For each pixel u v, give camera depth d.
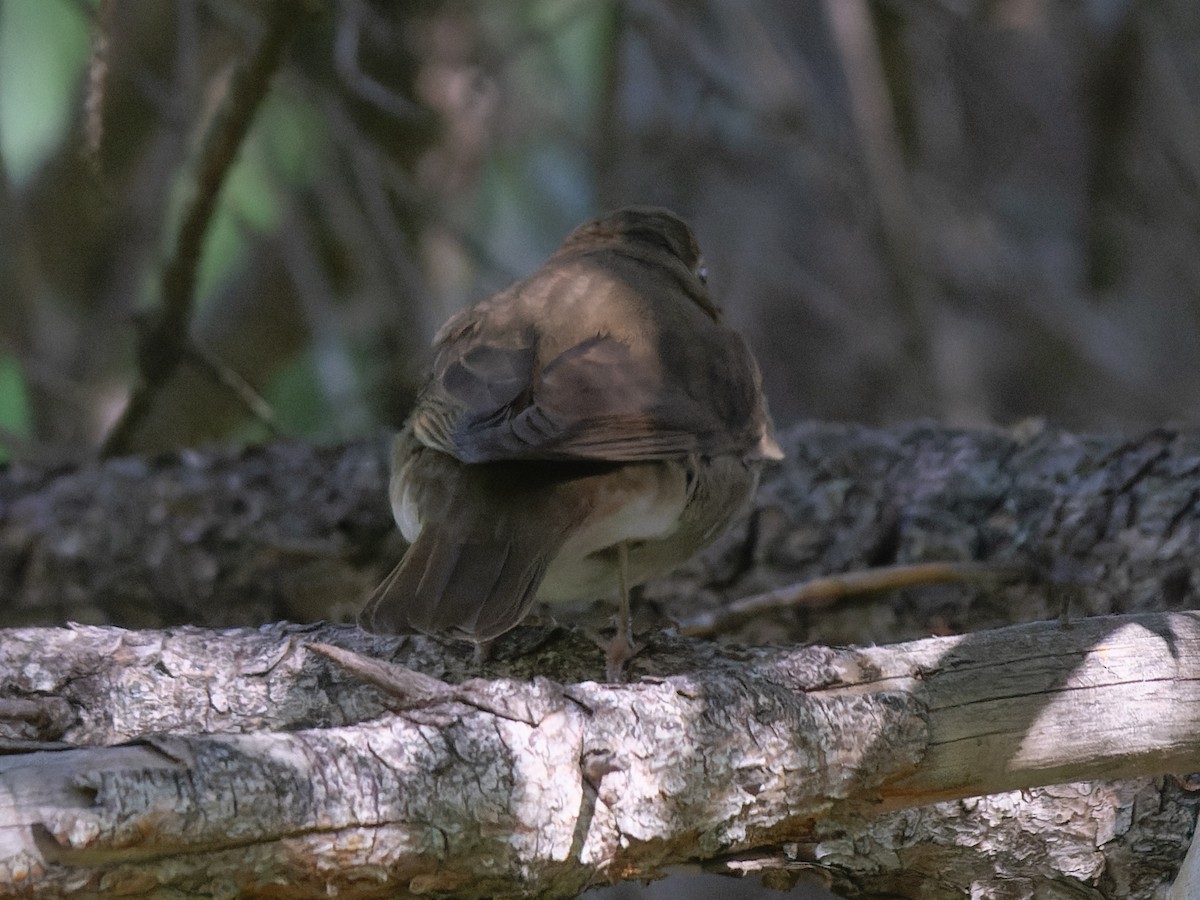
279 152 15.15
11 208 14.45
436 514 6.77
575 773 5.86
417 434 6.98
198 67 14.50
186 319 11.71
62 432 15.31
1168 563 9.45
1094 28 16.00
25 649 6.98
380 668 5.87
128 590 10.55
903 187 14.67
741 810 6.16
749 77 15.92
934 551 9.95
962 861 7.25
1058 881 7.35
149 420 15.12
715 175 16.55
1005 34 16.59
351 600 10.52
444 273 14.48
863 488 10.27
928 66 16.19
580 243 9.19
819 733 6.27
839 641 9.79
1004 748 6.55
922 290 14.92
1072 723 6.55
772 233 16.48
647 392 7.07
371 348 14.02
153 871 5.21
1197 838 6.92
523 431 6.68
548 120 16.47
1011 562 9.77
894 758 6.40
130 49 13.80
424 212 13.63
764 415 8.04
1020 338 17.20
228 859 5.31
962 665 6.60
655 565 7.82
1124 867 7.30
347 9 11.53
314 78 13.52
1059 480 9.98
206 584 10.53
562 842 5.81
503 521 6.70
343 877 5.52
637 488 6.91
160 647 7.11
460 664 7.39
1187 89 16.38
